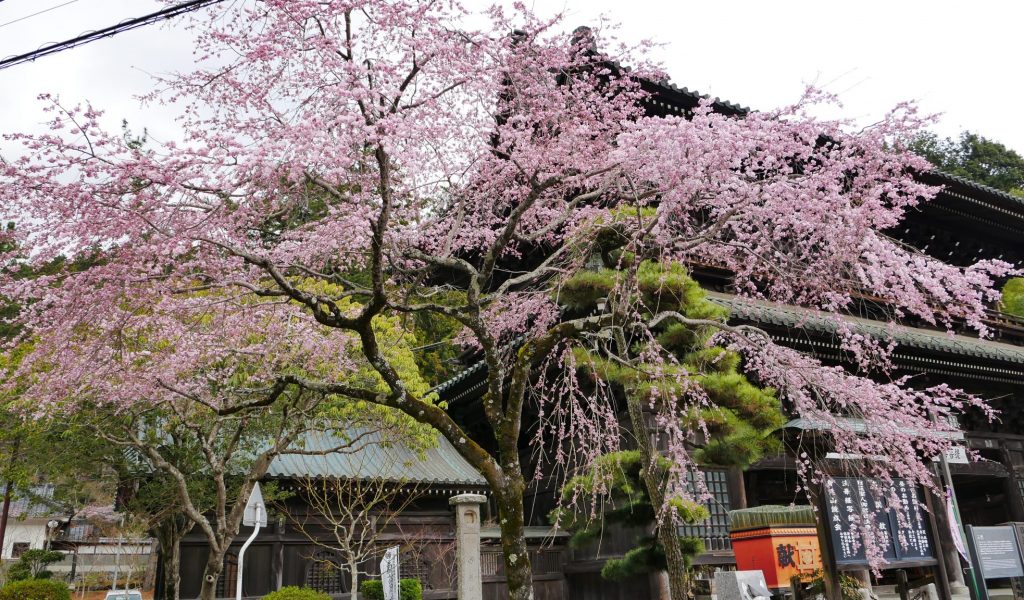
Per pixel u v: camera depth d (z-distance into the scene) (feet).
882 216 26.58
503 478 21.61
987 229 71.31
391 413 46.19
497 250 25.18
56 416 37.32
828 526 30.66
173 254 22.53
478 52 25.91
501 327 35.32
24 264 22.39
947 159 149.79
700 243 29.30
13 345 24.34
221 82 24.58
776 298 33.94
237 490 49.37
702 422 29.14
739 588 25.32
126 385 28.27
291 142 21.15
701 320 28.32
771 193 26.61
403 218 29.76
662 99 51.67
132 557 90.89
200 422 39.58
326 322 21.74
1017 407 64.13
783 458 49.85
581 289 32.50
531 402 55.06
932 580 33.99
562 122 29.17
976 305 27.53
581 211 32.91
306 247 27.14
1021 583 37.76
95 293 22.57
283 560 51.57
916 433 30.12
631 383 31.19
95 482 54.85
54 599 43.24
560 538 53.06
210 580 30.22
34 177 20.43
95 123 20.15
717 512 45.85
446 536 56.54
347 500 54.24
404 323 35.35
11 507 113.19
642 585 45.11
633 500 33.81
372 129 20.11
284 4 22.68
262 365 31.73
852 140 27.37
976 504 68.03
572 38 28.81
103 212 21.62
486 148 28.43
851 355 47.91
